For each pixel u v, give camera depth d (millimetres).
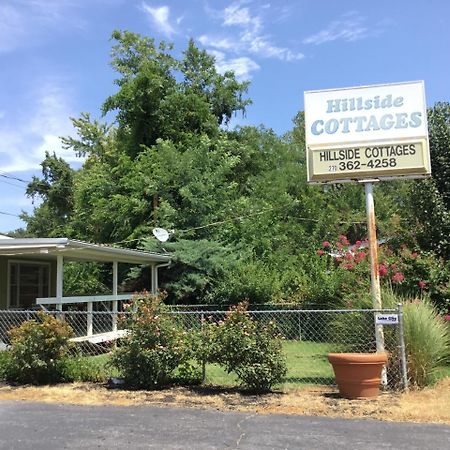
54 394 7492
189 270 17547
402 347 7453
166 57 25031
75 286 20453
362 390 7004
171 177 19812
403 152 8633
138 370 7766
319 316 13969
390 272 11281
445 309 10586
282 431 5602
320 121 8977
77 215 26188
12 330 8422
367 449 5004
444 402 6773
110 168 24672
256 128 29312
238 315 7703
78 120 30984
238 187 25641
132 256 14789
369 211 8625
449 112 12359
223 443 5211
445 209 11828
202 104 24188
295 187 25750
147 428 5754
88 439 5379
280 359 7570
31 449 5086
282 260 18359
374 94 8844
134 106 22906
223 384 8023
